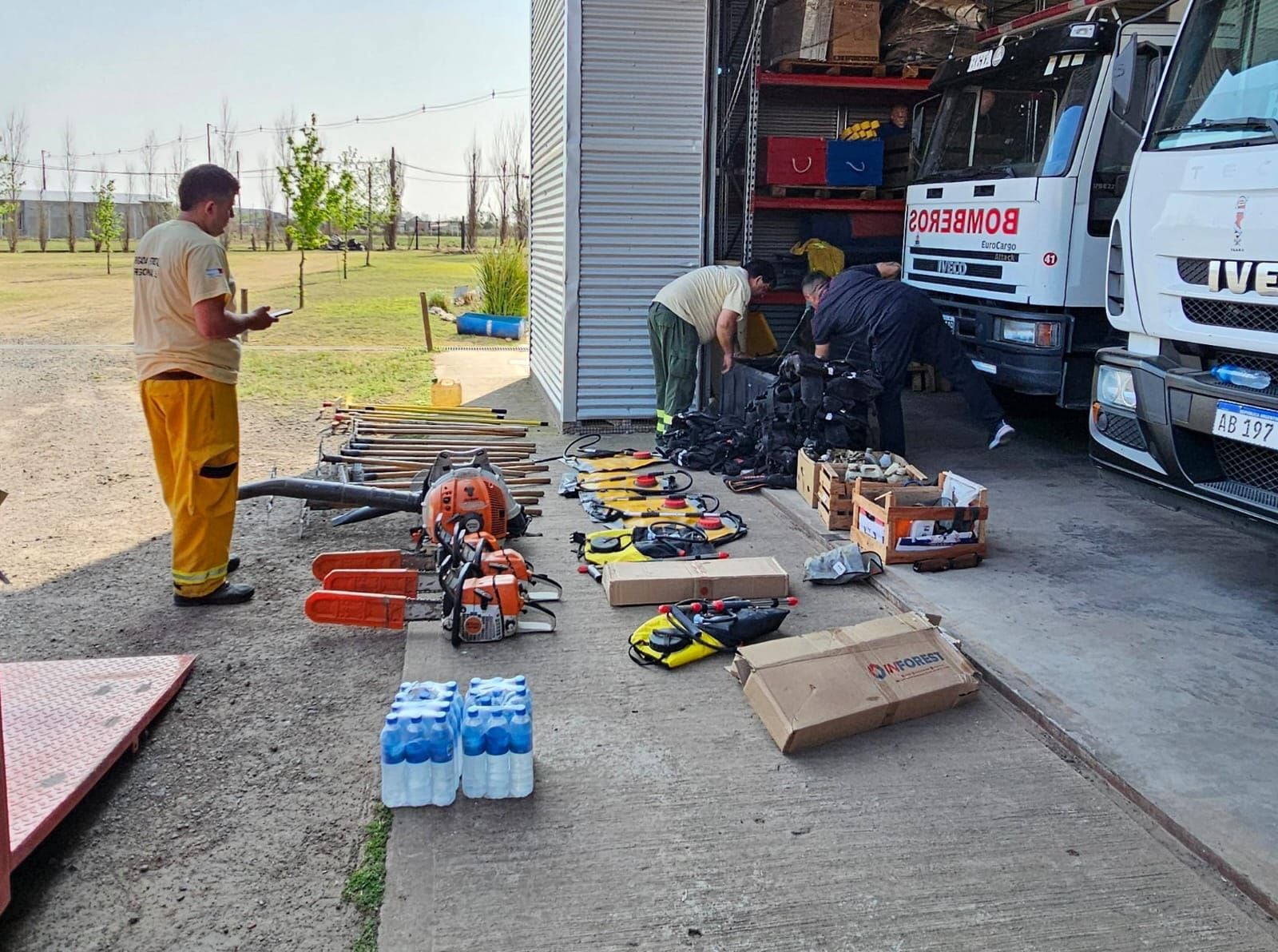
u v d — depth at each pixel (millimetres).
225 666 4254
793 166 9570
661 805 3240
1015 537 5836
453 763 3230
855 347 7395
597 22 8281
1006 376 7434
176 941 2662
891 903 2785
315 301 22547
